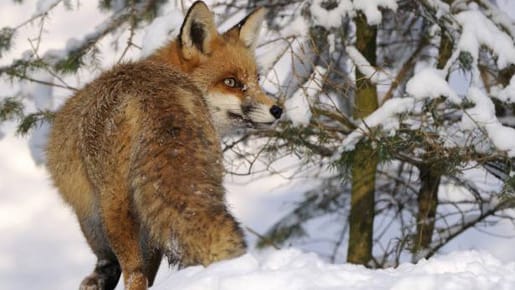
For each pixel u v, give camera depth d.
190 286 7.06
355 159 14.05
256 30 11.75
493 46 12.81
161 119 7.66
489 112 12.25
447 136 12.59
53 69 14.62
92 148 8.12
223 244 7.16
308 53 13.86
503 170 13.48
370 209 15.46
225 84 11.24
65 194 9.23
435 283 6.93
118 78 8.39
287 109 13.00
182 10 13.27
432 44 15.37
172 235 7.32
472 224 15.59
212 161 7.71
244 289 6.97
